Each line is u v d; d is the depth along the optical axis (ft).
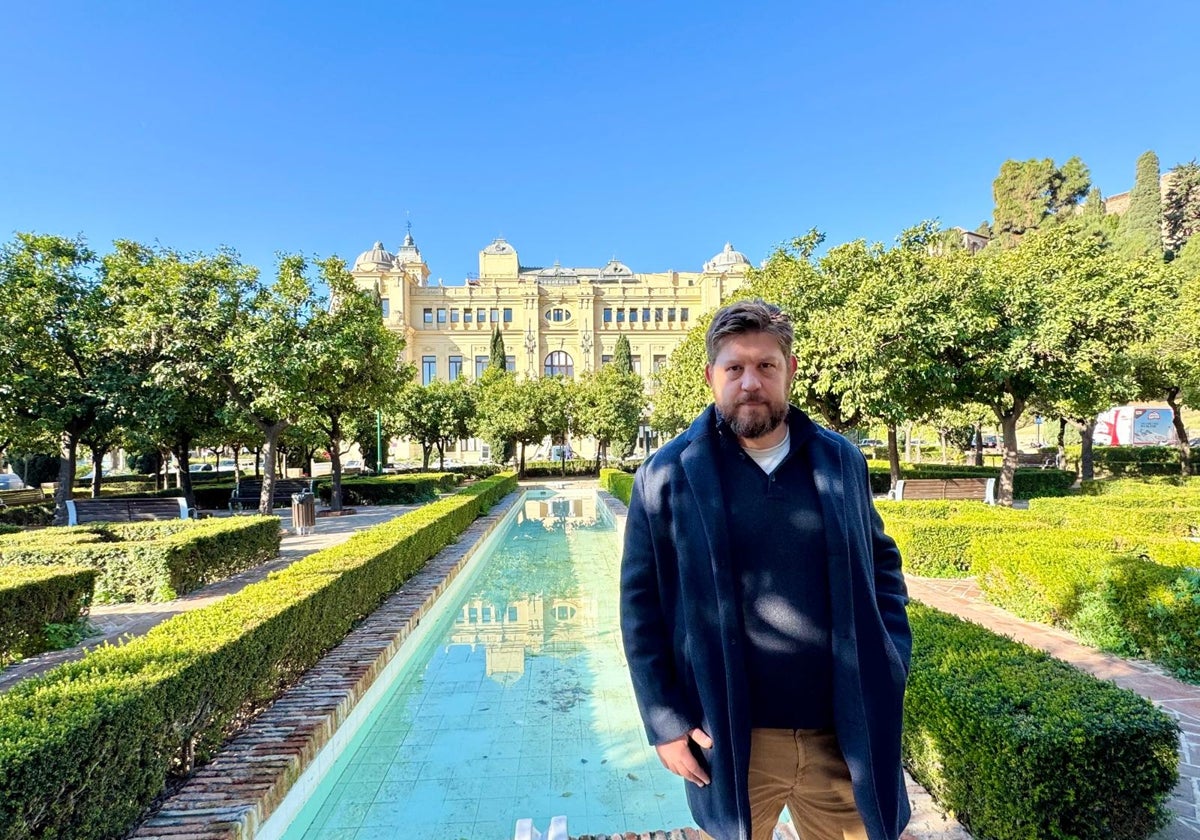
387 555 19.30
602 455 114.42
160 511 35.47
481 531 34.30
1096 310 33.27
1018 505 44.14
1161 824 6.81
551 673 16.07
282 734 10.24
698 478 4.66
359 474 80.79
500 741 12.42
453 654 17.58
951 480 34.45
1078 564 14.84
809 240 39.06
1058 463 70.49
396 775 11.21
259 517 28.30
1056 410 52.60
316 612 13.71
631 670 4.83
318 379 40.86
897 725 4.50
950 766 7.73
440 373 162.40
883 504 26.30
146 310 35.09
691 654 4.54
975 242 157.69
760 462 4.85
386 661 14.69
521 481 90.22
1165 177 144.77
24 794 6.36
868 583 4.60
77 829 7.02
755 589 4.54
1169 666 12.71
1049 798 6.51
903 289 32.99
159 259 38.42
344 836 9.53
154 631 10.61
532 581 27.32
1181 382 47.80
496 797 10.52
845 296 35.22
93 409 36.63
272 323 36.73
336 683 12.42
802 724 4.57
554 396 92.99
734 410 4.66
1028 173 128.88
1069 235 43.78
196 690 9.12
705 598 4.55
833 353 32.58
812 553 4.56
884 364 31.24
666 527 4.87
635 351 166.50
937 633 9.53
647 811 10.09
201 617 11.48
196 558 22.50
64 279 37.14
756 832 4.77
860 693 4.40
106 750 7.38
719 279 163.63
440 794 10.62
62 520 35.35
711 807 4.41
